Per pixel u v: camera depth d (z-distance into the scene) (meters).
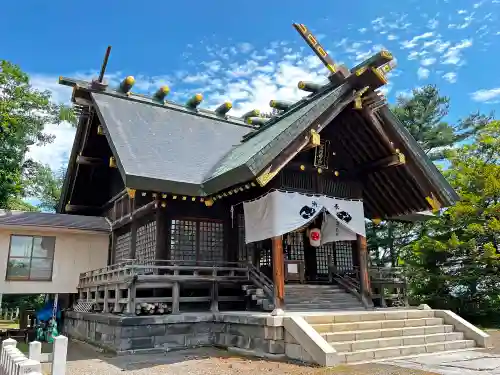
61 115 22.16
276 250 10.48
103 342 11.02
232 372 7.13
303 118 10.16
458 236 18.03
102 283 12.42
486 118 24.47
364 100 11.47
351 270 14.95
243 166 9.35
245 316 9.41
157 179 10.30
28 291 15.09
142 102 15.94
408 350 8.68
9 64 19.09
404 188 13.38
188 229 12.62
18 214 15.86
